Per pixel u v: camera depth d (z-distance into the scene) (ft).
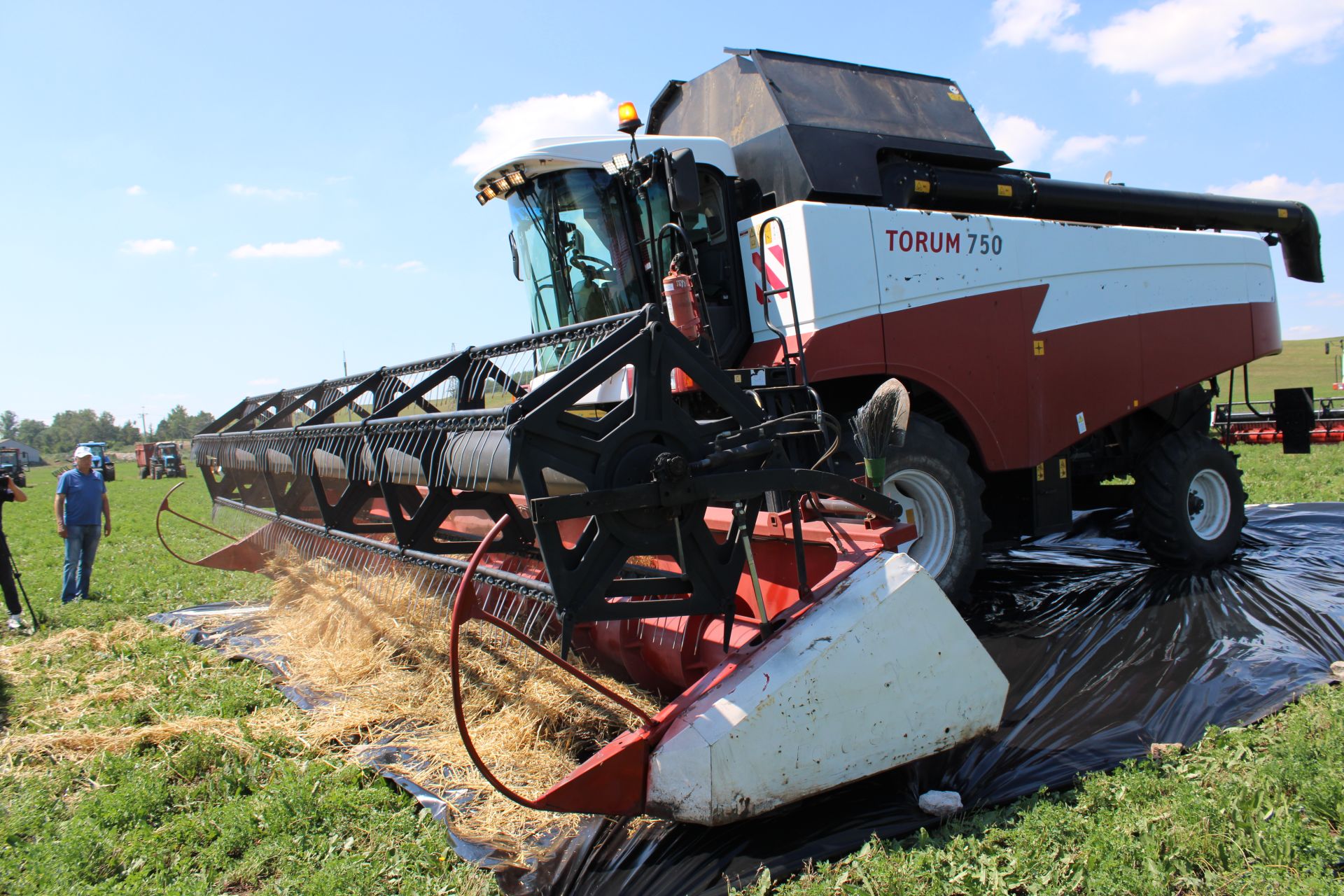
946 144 22.35
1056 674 15.62
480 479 12.42
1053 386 21.63
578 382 10.40
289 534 22.71
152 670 18.28
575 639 15.31
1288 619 17.95
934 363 19.44
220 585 27.91
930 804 10.88
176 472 152.46
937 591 11.44
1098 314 22.62
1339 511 28.94
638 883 9.75
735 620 12.42
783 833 10.51
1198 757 11.92
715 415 17.11
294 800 11.50
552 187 19.42
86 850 10.84
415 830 11.03
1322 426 62.13
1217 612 18.72
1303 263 30.68
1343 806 9.79
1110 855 9.34
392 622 16.88
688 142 19.16
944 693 11.50
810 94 21.06
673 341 11.10
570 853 10.29
